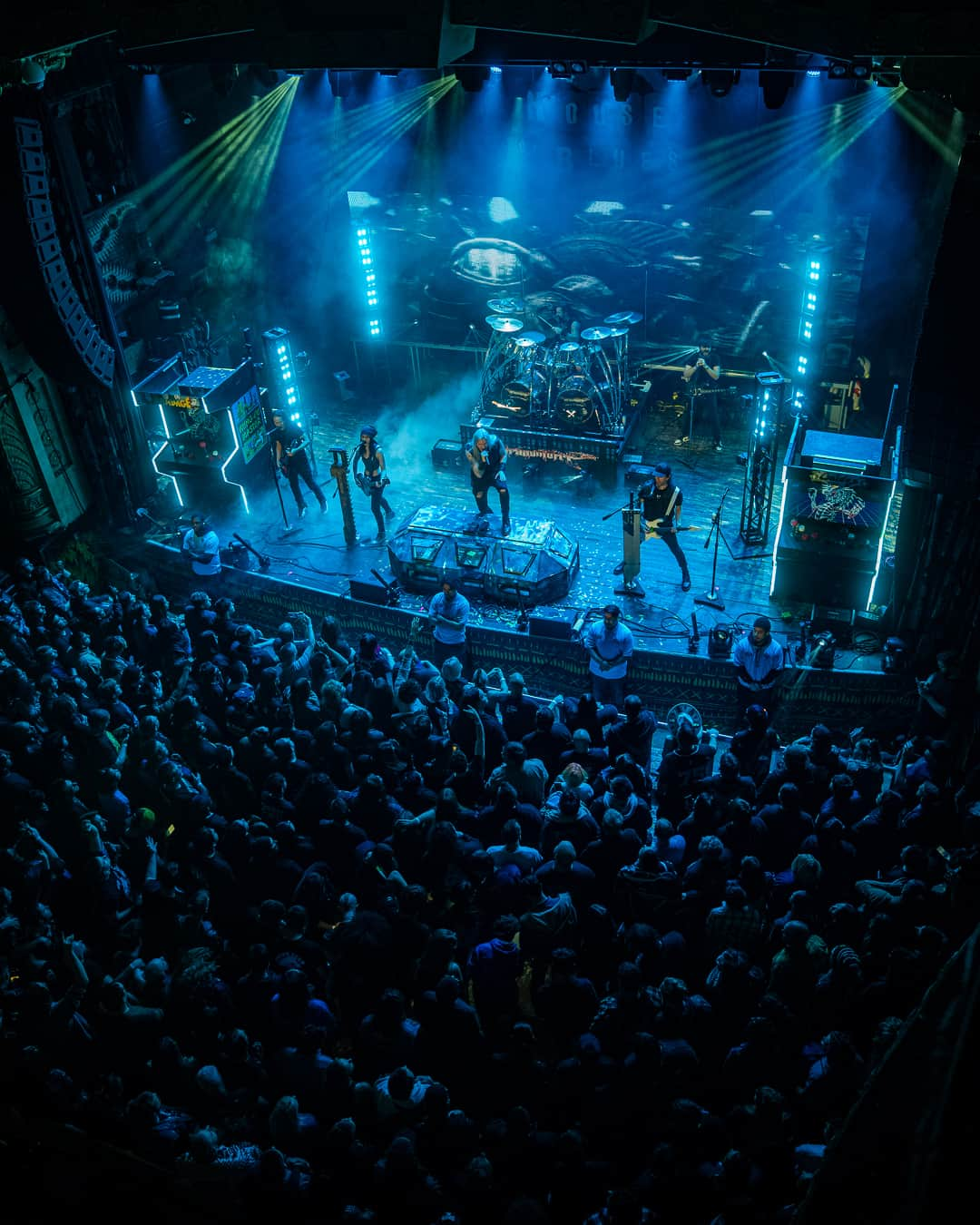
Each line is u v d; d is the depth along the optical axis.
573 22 7.25
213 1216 6.51
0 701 11.05
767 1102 6.05
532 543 15.41
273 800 9.20
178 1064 7.46
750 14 7.46
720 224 19.30
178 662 12.33
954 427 11.55
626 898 8.22
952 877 7.89
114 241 18.09
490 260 20.30
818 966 7.41
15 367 15.13
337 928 8.12
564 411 18.06
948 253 10.68
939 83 8.61
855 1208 1.74
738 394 19.66
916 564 12.80
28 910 8.73
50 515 16.19
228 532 17.84
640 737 9.96
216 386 17.16
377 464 16.69
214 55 13.00
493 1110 7.38
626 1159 6.95
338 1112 7.05
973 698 11.65
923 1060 1.73
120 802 9.89
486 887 8.48
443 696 11.07
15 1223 6.54
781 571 14.70
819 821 8.70
